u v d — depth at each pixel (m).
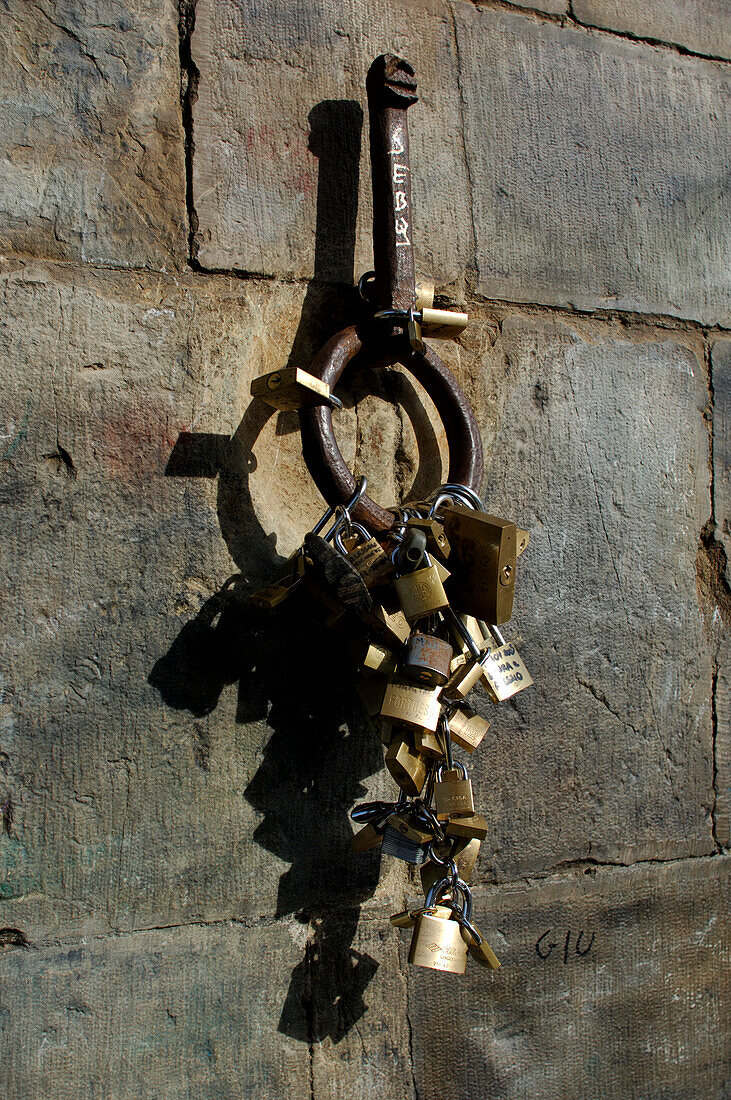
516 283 1.40
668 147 1.48
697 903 1.43
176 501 1.27
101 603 1.25
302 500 1.33
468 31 1.41
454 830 1.21
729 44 1.52
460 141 1.39
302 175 1.33
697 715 1.45
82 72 1.27
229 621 1.28
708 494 1.47
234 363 1.30
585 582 1.41
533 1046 1.35
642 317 1.45
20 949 1.22
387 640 1.22
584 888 1.39
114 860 1.24
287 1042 1.28
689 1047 1.41
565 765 1.39
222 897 1.27
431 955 1.18
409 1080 1.31
